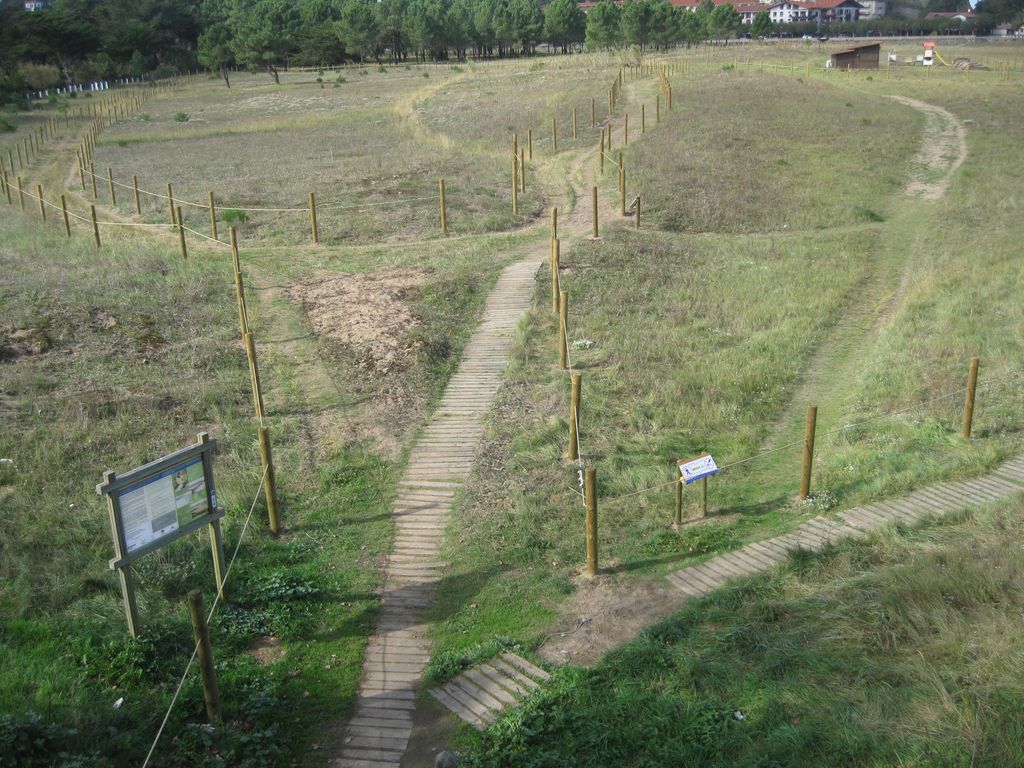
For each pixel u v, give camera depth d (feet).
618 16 294.05
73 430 53.98
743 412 59.47
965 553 39.14
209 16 389.39
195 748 29.53
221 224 105.09
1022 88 188.44
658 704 30.94
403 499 49.34
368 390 62.69
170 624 35.68
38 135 183.01
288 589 39.83
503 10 340.39
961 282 82.89
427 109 190.19
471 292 82.07
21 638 34.53
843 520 45.16
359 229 102.12
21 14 303.07
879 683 31.07
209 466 37.35
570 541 44.68
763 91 181.47
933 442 53.06
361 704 33.14
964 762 26.73
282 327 74.33
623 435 56.18
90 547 41.78
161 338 71.05
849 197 114.52
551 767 28.48
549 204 112.78
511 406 60.23
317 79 289.33
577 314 76.69
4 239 99.04
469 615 38.86
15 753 26.76
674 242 96.84
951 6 508.94
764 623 35.70
